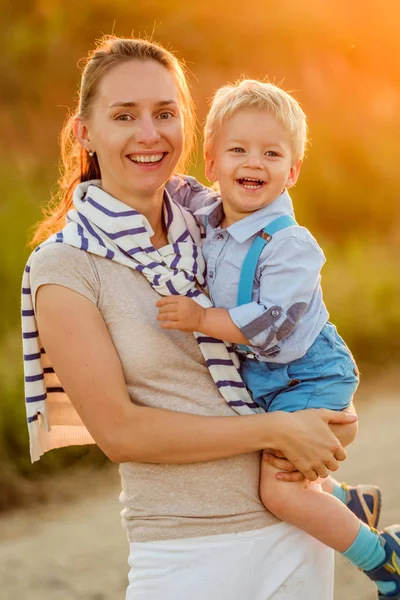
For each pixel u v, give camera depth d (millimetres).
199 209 3236
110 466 7805
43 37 14516
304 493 2887
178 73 3070
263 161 3037
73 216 2859
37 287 2742
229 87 3357
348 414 2934
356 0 16953
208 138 3215
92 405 2709
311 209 13680
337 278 11359
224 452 2738
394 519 5953
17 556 6047
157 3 15719
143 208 2932
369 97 16062
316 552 2984
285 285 2916
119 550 6062
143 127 2828
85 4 15266
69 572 5730
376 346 10531
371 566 3012
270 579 2898
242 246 3021
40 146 13336
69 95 14180
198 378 2844
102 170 2938
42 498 7188
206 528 2789
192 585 2779
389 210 14203
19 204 10812
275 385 3029
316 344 3096
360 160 14461
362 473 6969
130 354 2760
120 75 2844
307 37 16281
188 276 2896
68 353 2707
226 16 15945
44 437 3074
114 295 2760
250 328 2832
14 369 8008
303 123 3197
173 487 2793
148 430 2699
